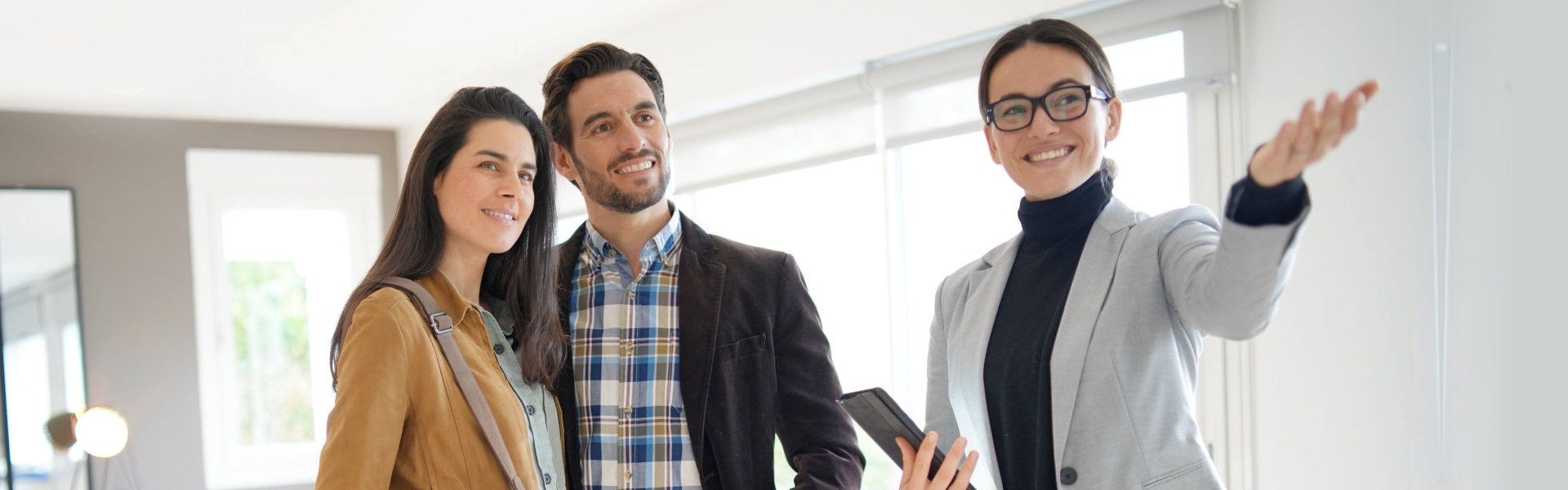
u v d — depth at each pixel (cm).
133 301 586
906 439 153
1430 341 227
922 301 403
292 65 506
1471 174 198
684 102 471
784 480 535
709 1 448
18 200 561
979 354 160
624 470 183
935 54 371
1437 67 220
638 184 184
